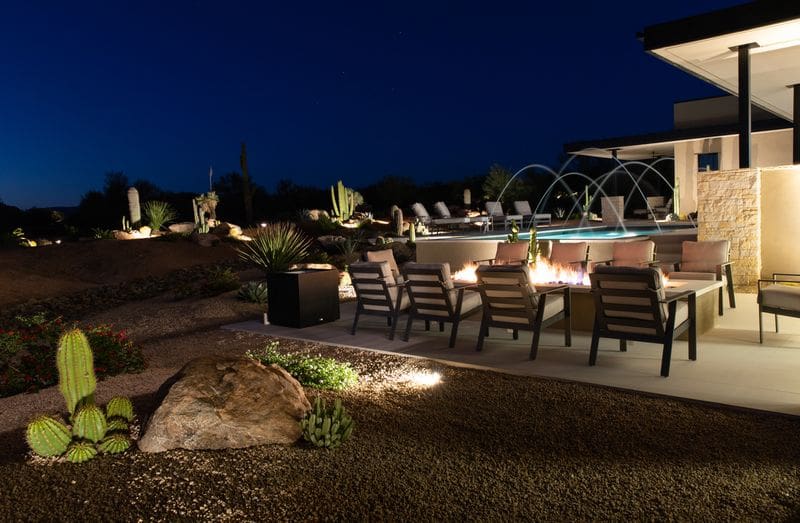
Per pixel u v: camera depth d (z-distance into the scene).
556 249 8.12
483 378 5.05
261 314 8.60
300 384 4.55
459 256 10.09
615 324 5.16
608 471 3.21
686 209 19.47
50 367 5.44
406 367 5.50
